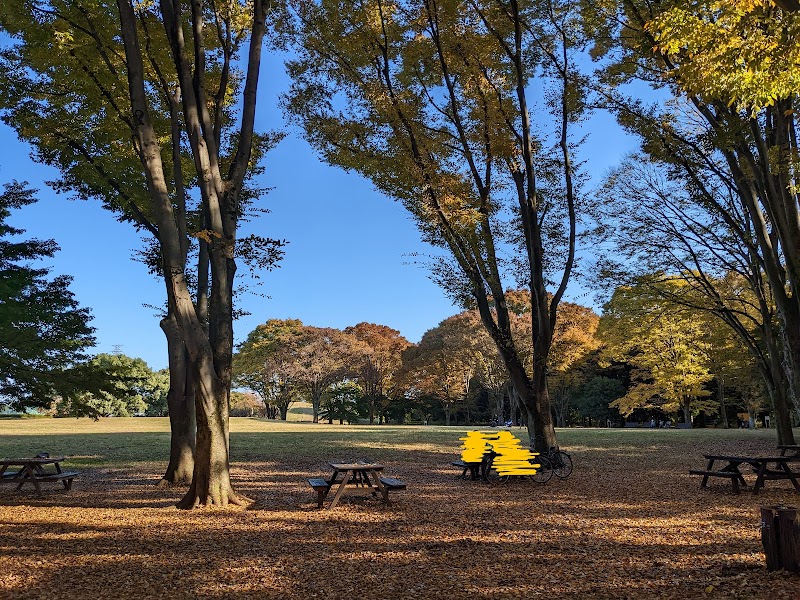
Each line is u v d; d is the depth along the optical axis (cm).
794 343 1500
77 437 2794
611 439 2611
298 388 6425
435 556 640
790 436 1942
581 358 4612
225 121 1498
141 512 948
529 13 1567
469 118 1617
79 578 571
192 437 1359
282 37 1509
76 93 1359
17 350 1207
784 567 521
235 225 1109
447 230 1511
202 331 1024
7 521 873
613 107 1639
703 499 1018
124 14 1013
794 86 762
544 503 1002
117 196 1449
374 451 2108
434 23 1506
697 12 781
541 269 1547
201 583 553
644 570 564
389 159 1484
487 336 4722
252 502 1022
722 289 2712
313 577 567
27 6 1261
